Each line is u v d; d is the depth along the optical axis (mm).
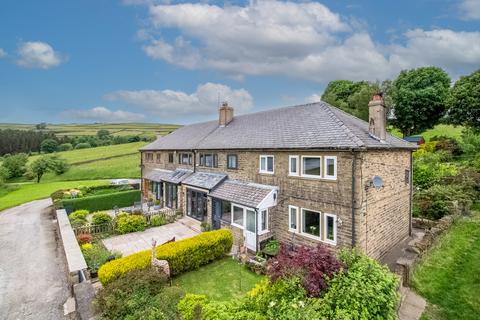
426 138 42406
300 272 6633
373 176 11422
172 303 6773
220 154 18609
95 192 32656
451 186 17609
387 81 42250
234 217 15086
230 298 9164
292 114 16750
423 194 17625
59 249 15492
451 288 8695
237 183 16484
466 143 29469
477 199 17609
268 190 13961
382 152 12242
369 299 5957
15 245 16250
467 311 7578
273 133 15484
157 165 29594
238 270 11359
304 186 12570
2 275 12078
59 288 10836
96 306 7078
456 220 14695
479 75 32812
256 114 20859
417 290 8672
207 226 16797
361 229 10625
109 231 17250
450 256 10820
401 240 14320
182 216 20797
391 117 43406
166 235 16656
